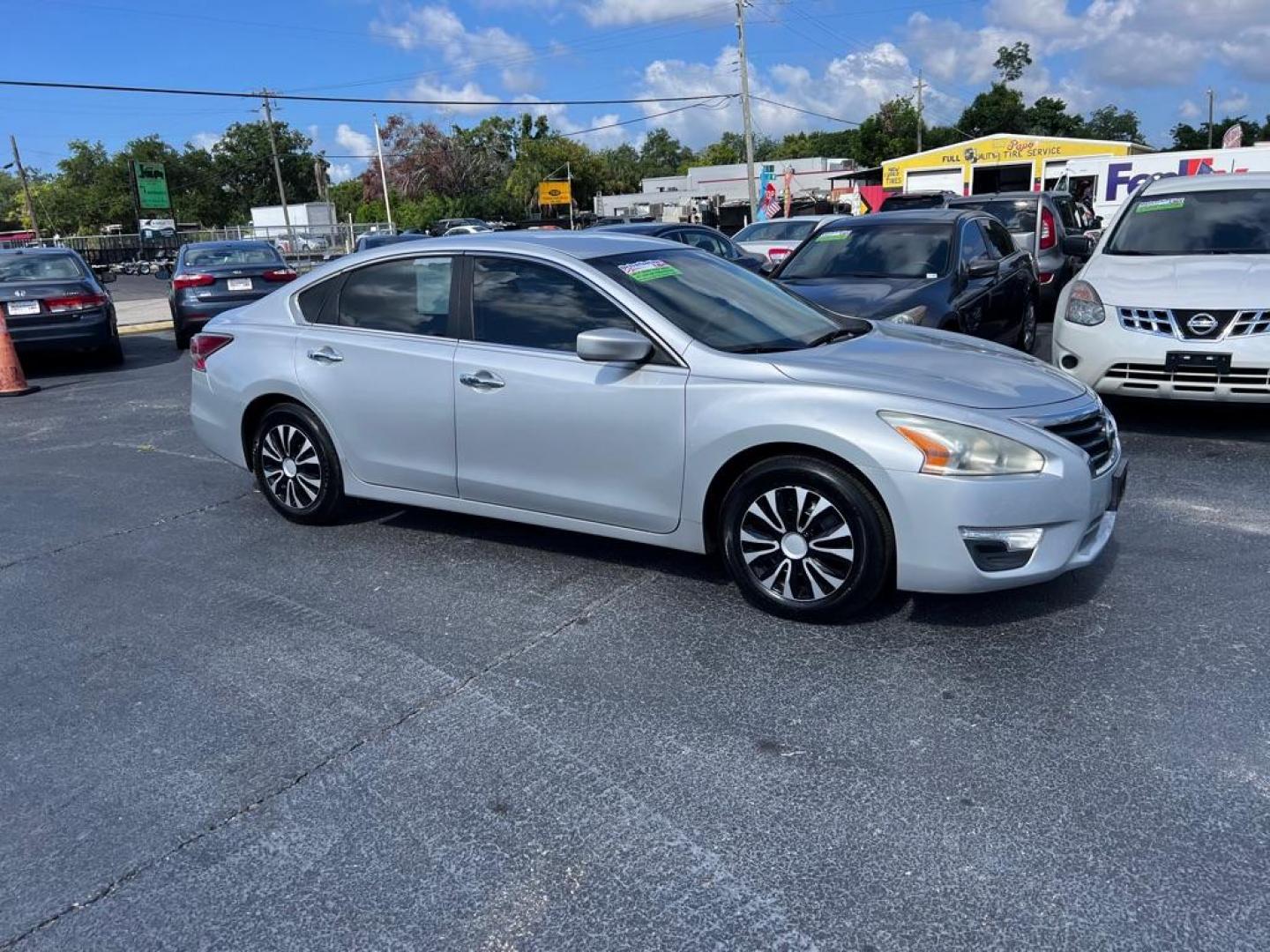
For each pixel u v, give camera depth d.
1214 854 2.60
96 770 3.21
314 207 61.00
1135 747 3.10
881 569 3.80
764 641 3.91
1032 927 2.38
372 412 4.98
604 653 3.87
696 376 4.05
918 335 4.84
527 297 4.56
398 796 3.01
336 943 2.43
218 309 13.63
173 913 2.56
